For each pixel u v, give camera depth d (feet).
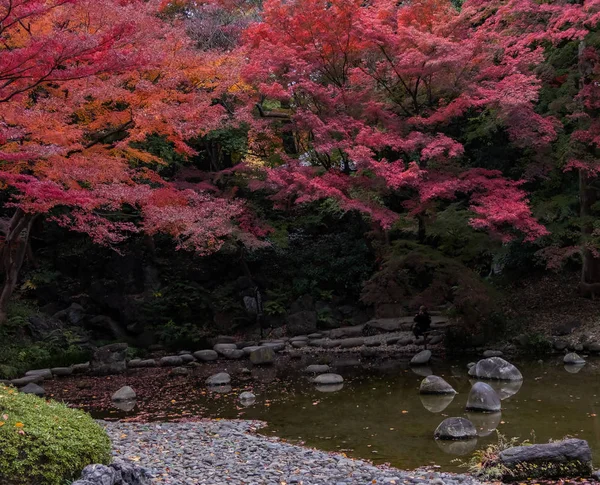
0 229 45.09
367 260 69.26
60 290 64.80
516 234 58.70
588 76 49.08
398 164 44.21
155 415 34.40
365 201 47.57
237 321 65.36
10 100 26.50
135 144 53.31
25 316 58.13
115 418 33.88
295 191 51.08
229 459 23.09
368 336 58.75
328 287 69.82
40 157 29.07
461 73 46.88
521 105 42.78
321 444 26.94
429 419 30.50
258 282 70.28
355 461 23.26
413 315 62.13
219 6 64.69
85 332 60.29
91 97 33.99
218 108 36.78
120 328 63.05
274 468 22.03
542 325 52.21
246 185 63.67
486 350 50.01
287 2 46.29
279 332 63.98
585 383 36.63
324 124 47.37
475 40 45.80
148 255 67.31
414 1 48.57
